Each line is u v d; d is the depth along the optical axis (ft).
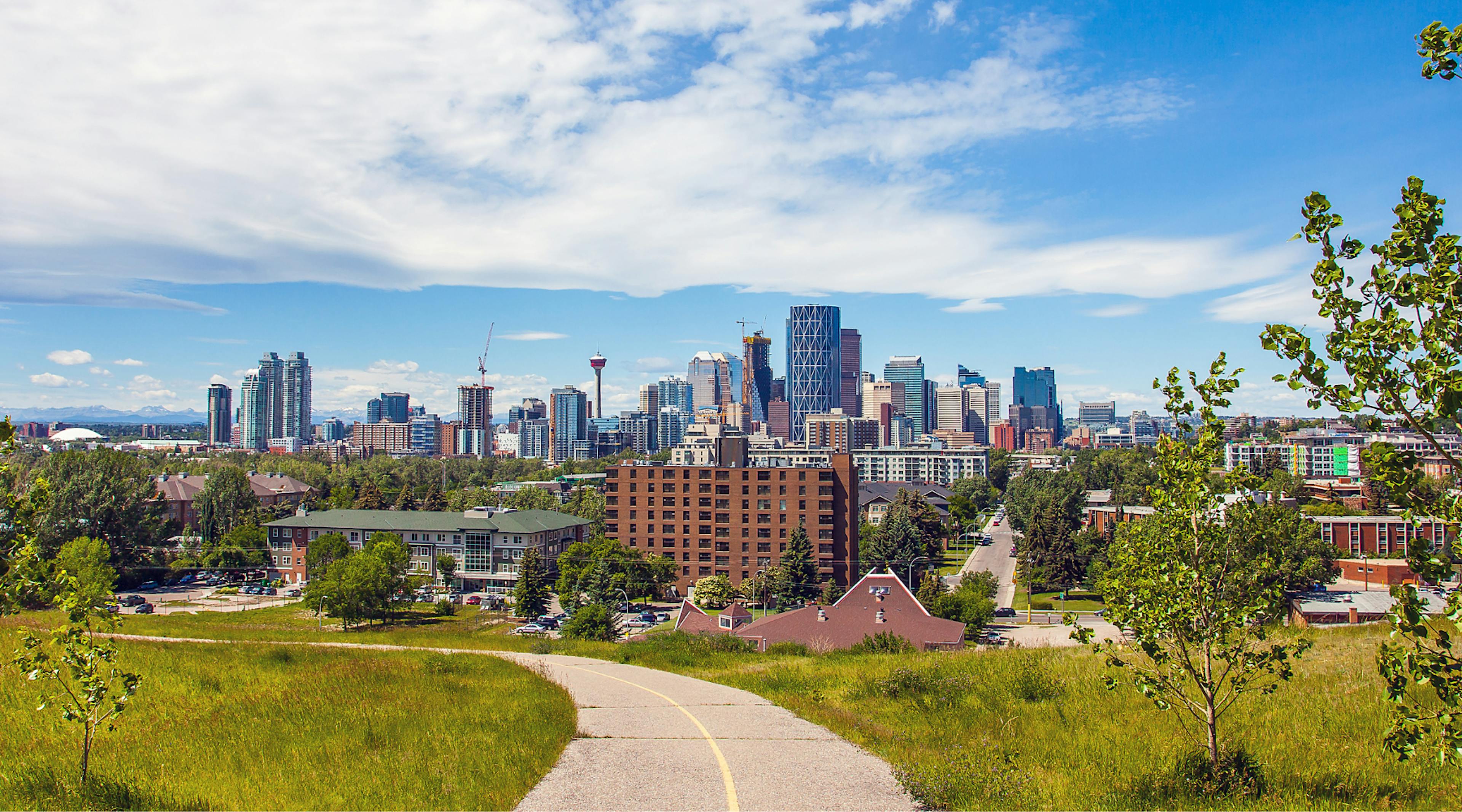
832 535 418.51
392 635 214.90
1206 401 52.44
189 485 598.34
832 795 52.60
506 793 52.16
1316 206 34.68
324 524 458.91
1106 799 51.11
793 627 206.39
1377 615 237.25
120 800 50.72
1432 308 31.86
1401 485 32.48
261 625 282.97
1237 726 65.67
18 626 135.64
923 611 214.48
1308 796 50.16
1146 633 53.11
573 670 121.80
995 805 50.29
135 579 428.15
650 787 54.29
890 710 85.87
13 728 72.69
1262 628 52.90
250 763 60.39
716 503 428.97
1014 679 93.04
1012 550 583.99
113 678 54.54
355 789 53.26
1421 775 51.49
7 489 46.62
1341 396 33.73
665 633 203.51
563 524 474.49
